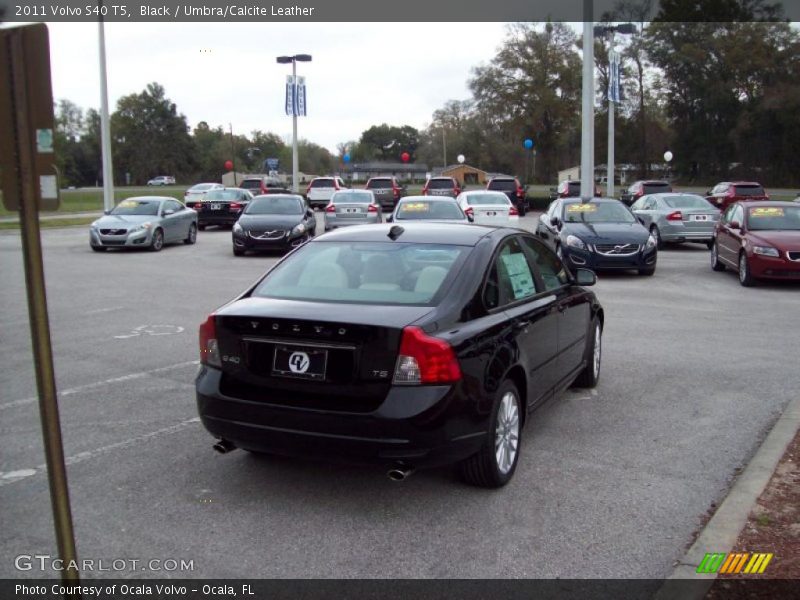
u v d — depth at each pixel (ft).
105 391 23.24
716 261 53.62
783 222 47.78
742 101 227.20
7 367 26.11
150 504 15.29
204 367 15.71
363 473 16.93
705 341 30.96
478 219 70.23
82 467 17.20
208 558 13.17
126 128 373.61
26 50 9.20
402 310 14.96
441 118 417.90
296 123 141.28
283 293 16.44
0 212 123.13
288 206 66.44
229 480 16.53
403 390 13.99
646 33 232.12
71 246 71.67
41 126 9.30
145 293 42.91
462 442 14.53
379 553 13.33
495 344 15.56
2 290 43.75
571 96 236.22
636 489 16.16
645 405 22.18
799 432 19.15
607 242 49.44
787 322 35.06
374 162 492.54
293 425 14.40
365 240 18.02
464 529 14.26
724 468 17.34
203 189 148.25
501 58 234.38
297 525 14.40
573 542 13.78
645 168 248.52
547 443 18.97
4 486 16.10
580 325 21.85
